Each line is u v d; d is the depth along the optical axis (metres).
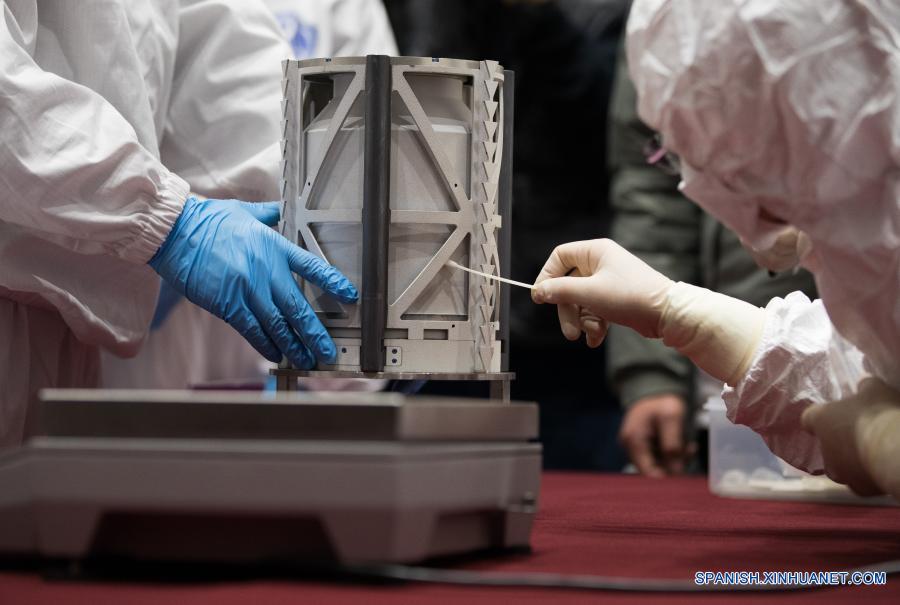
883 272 1.12
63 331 1.87
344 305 1.44
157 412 0.97
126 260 1.79
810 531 1.39
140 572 0.98
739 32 1.06
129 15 1.79
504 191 1.49
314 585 0.94
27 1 1.64
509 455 1.09
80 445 0.96
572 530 1.35
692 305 1.38
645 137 3.00
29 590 0.92
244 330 1.55
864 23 1.06
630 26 1.15
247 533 0.96
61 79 1.54
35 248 1.69
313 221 1.44
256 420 0.96
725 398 1.43
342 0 3.00
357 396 1.01
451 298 1.41
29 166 1.51
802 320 1.39
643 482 2.13
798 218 1.14
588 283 1.38
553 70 3.22
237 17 2.06
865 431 1.15
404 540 0.94
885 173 1.09
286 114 1.46
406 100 1.37
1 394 1.72
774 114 1.09
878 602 0.92
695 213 3.01
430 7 3.30
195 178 2.04
